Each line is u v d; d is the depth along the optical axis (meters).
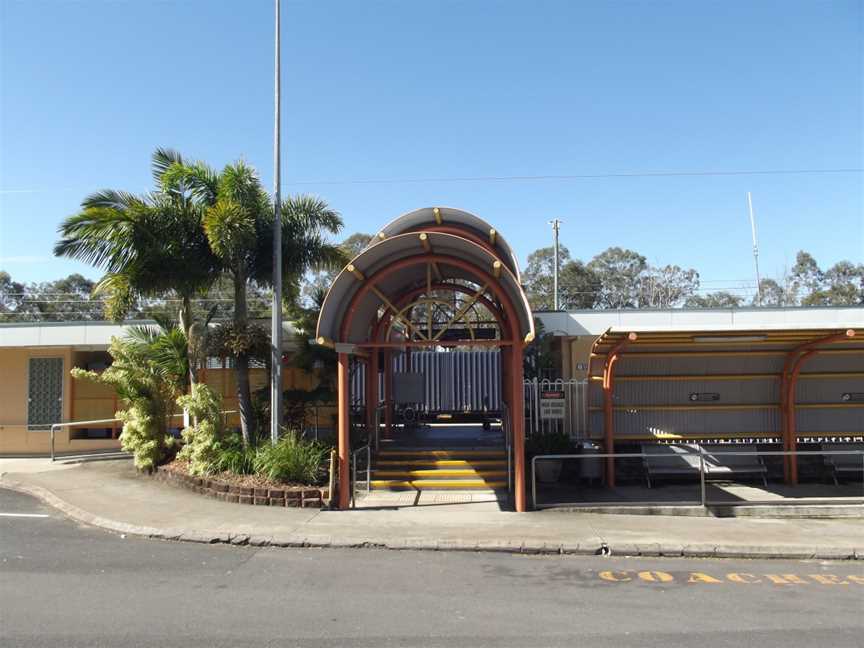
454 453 13.73
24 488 13.48
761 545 9.05
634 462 14.19
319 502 11.47
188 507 11.45
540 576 7.88
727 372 14.21
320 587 7.35
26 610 6.49
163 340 15.09
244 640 5.69
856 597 7.09
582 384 14.90
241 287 14.37
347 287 11.91
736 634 5.89
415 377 16.84
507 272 11.02
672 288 50.38
